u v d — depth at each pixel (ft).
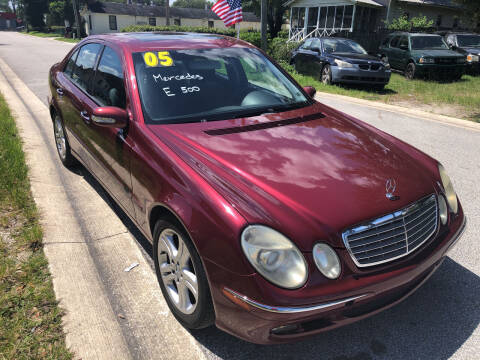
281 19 128.67
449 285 9.66
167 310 8.66
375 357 7.63
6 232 10.99
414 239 7.38
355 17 75.56
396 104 32.09
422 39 47.21
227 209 6.70
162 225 8.09
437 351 7.76
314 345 7.89
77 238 11.13
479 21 55.42
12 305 8.38
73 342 7.64
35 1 218.59
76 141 13.44
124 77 10.23
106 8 173.78
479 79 47.39
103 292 9.08
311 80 41.34
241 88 11.07
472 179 16.22
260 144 8.66
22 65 48.11
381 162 8.51
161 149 8.43
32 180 14.33
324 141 9.13
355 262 6.66
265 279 6.25
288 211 6.68
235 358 7.54
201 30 107.45
